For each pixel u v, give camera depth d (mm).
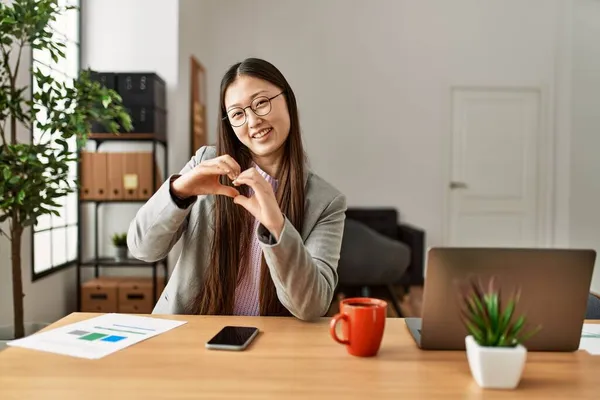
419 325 1146
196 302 1392
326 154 5445
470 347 833
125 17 3482
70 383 803
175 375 841
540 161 5551
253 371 864
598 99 5148
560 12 5402
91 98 2352
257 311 1362
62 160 2230
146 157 3170
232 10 5301
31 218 2193
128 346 985
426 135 5469
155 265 3209
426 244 5523
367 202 5492
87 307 3207
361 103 5422
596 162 5188
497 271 957
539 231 5586
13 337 2357
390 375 858
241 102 1265
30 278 2768
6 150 2080
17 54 2590
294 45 5355
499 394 789
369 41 5387
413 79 5426
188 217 1413
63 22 3191
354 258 3729
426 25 5406
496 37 5438
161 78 3445
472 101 5508
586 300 971
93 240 3516
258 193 1078
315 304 1150
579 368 909
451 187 5535
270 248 1074
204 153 1479
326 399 754
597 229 5211
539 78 5480
